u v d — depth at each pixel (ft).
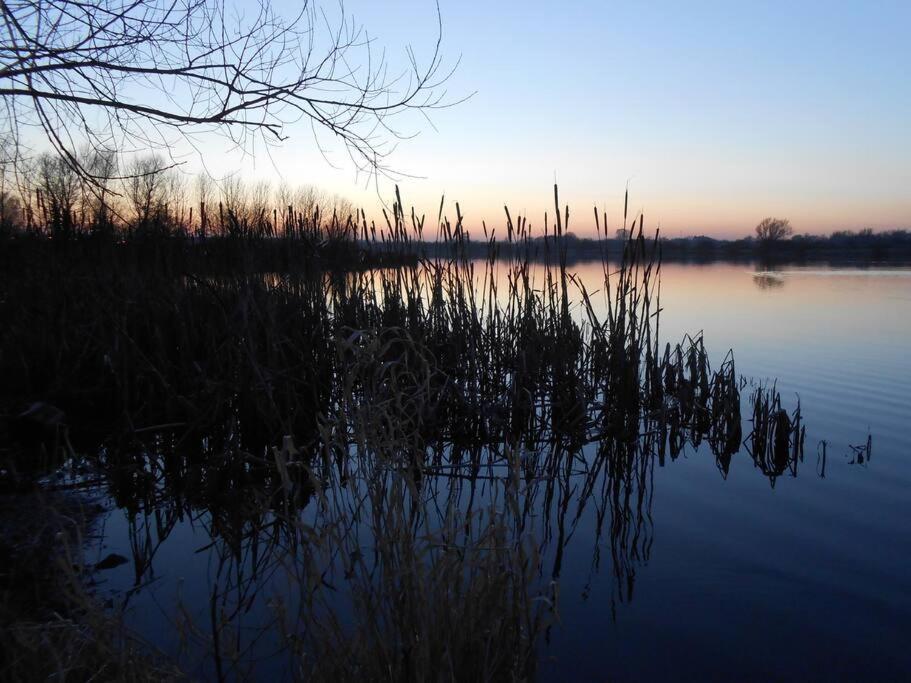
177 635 10.14
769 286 82.12
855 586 12.09
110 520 14.67
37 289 22.74
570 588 12.18
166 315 21.56
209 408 18.52
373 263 23.84
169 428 18.89
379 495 8.26
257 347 19.85
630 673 9.70
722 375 23.66
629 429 21.20
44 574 11.50
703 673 9.68
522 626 8.13
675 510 15.93
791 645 10.37
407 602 7.80
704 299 63.57
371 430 8.42
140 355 19.61
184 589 11.75
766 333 40.60
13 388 20.44
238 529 14.37
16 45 10.27
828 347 35.40
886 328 42.47
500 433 21.54
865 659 9.99
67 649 8.12
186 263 22.41
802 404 24.40
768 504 16.12
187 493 16.19
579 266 156.04
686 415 23.45
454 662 7.79
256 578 12.26
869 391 26.08
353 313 22.34
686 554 13.53
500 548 8.35
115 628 8.38
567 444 21.53
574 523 15.29
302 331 21.33
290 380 19.42
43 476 16.76
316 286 21.79
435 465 17.97
